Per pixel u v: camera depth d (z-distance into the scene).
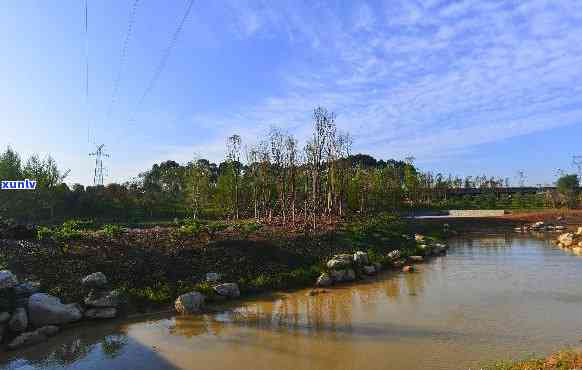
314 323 19.44
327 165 48.88
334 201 49.69
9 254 22.61
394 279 29.36
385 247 39.38
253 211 56.00
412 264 35.75
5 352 16.41
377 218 53.22
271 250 30.44
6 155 51.22
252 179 54.09
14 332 17.50
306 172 48.00
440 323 18.94
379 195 66.62
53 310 18.72
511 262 35.72
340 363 14.70
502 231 62.72
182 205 67.12
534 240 51.91
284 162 48.22
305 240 34.12
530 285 26.48
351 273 29.22
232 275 26.28
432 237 51.53
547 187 112.62
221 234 31.59
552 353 14.84
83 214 54.69
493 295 24.03
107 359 15.67
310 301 23.59
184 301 21.44
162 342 17.30
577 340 16.33
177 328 19.05
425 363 14.43
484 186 115.06
